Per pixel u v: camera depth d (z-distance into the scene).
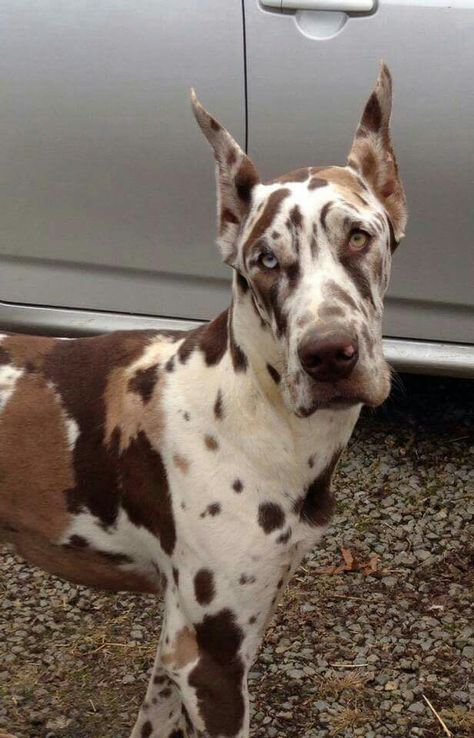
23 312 2.46
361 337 1.35
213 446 1.51
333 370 1.34
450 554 2.14
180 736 1.68
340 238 1.39
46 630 1.98
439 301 2.29
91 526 1.60
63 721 1.80
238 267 1.46
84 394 1.60
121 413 1.57
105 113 2.28
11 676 1.88
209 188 2.29
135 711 1.82
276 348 1.44
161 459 1.54
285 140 2.25
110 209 2.34
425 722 1.78
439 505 2.27
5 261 2.43
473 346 2.33
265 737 1.77
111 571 1.64
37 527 1.63
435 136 2.19
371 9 2.16
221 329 1.54
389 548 2.16
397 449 2.44
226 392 1.51
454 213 2.23
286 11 2.19
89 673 1.89
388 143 1.51
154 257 2.36
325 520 1.55
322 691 1.84
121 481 1.57
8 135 2.33
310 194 1.41
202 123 1.49
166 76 2.24
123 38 2.23
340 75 2.19
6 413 1.61
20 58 2.28
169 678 1.63
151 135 2.27
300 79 2.21
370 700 1.82
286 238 1.39
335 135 2.23
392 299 2.31
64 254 2.39
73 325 2.44
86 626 1.99
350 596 2.04
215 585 1.51
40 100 2.29
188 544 1.52
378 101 1.50
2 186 2.37
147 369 1.58
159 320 2.40
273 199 1.42
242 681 1.54
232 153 1.48
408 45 2.16
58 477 1.59
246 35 2.21
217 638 1.52
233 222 1.50
